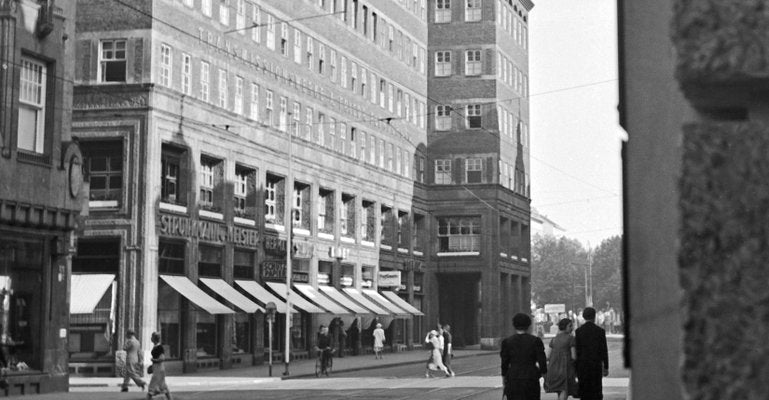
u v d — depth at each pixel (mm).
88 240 44750
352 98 68938
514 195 90250
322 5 64312
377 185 72438
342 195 67562
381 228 74250
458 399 29625
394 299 72562
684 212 2064
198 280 48094
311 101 62062
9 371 30984
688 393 2021
